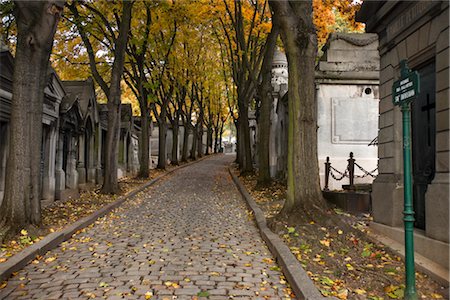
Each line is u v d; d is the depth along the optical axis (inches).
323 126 594.9
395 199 276.7
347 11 585.3
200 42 948.6
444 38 218.4
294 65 332.5
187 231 343.9
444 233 208.8
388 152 293.3
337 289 183.5
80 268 233.3
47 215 386.9
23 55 307.0
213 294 189.8
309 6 336.2
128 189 664.4
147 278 213.2
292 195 323.9
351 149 592.1
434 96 243.6
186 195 620.7
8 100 389.4
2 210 296.0
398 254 235.6
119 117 611.5
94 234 334.0
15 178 300.5
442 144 218.2
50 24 306.8
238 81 855.7
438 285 188.1
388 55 297.7
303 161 324.2
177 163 1286.9
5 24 519.8
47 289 197.3
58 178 518.0
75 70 748.0
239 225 373.7
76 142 614.2
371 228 302.7
